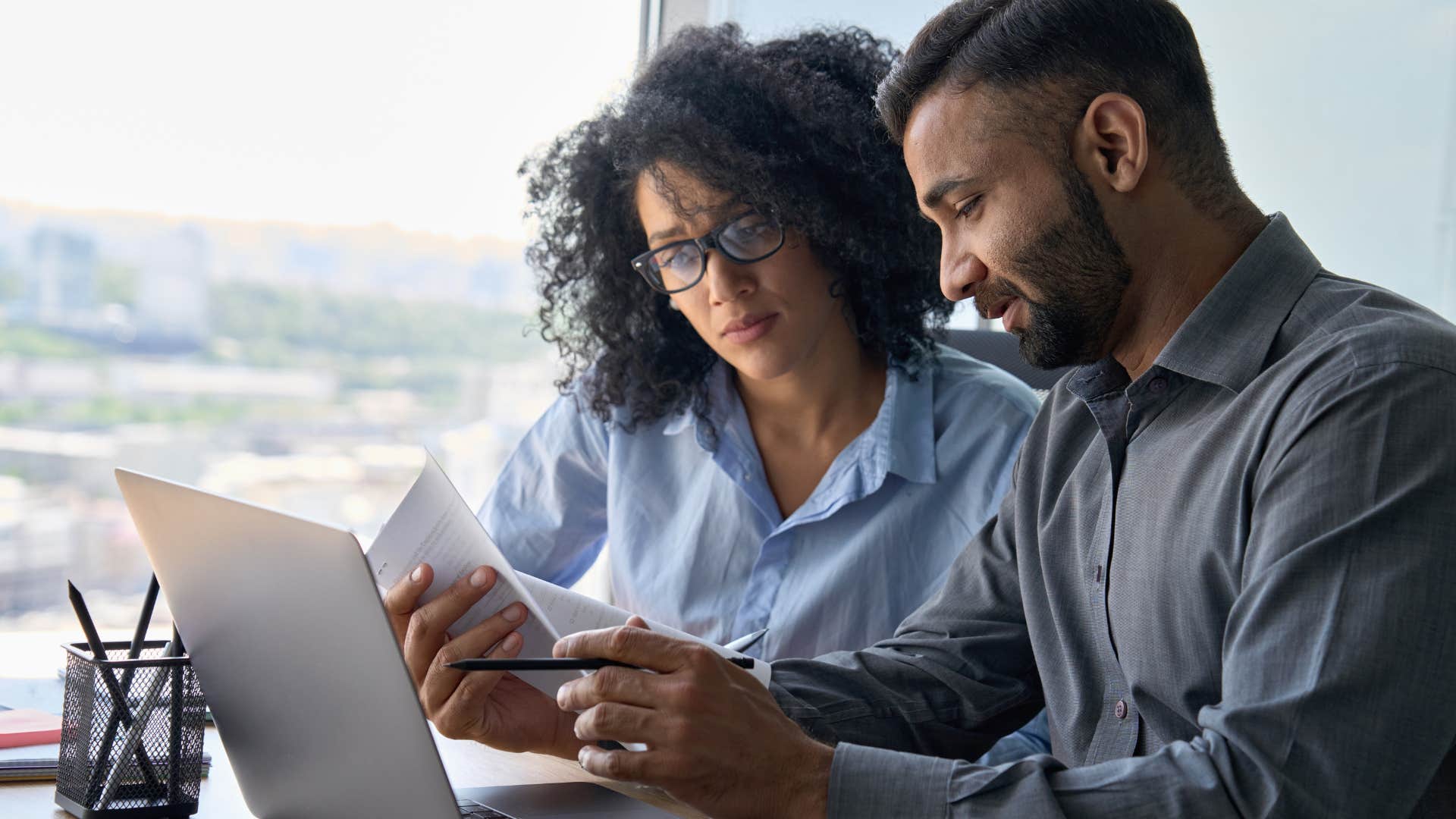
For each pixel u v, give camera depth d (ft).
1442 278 7.61
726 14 7.61
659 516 5.65
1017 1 3.53
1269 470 3.17
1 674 4.74
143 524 3.38
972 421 5.36
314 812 3.16
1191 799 2.83
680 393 5.67
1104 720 3.90
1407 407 2.97
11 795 3.46
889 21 7.63
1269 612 2.94
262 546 2.88
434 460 3.74
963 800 2.96
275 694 3.08
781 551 5.33
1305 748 2.77
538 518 6.06
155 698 3.30
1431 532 2.85
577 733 3.07
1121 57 3.42
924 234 5.41
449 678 3.86
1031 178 3.48
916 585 5.17
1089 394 3.90
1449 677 2.78
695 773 2.98
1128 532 3.71
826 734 4.17
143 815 3.27
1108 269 3.52
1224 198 3.56
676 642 3.12
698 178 5.04
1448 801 3.04
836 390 5.47
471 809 3.44
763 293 5.11
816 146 5.14
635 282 5.69
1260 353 3.42
